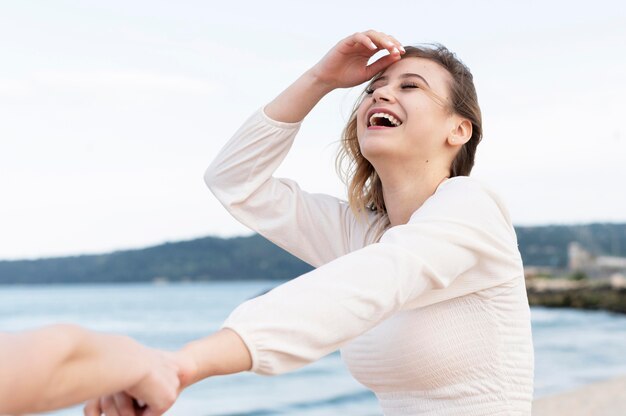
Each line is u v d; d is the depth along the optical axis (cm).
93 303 6231
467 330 190
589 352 2602
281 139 227
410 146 201
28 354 88
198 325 4300
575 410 601
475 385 192
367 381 210
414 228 159
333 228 232
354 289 137
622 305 4959
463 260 167
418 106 201
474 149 217
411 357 193
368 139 201
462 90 207
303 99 224
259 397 1750
